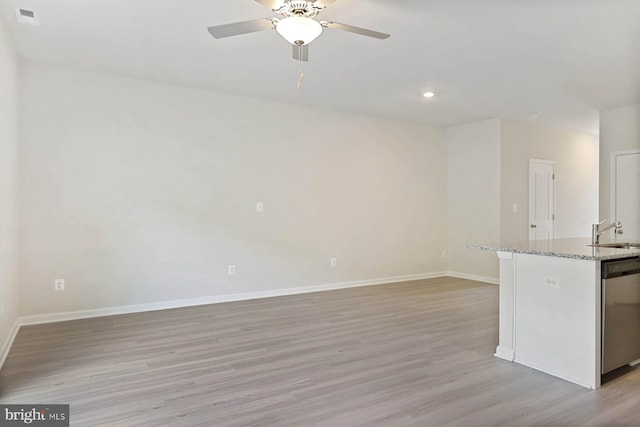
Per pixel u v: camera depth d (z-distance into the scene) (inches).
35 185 155.9
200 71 164.4
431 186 266.8
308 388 102.0
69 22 121.0
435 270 268.8
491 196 246.8
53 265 159.6
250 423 85.3
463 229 264.1
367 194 240.2
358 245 237.1
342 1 107.0
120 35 130.1
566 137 278.5
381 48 138.2
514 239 249.6
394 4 108.3
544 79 170.6
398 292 218.8
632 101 203.2
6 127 127.0
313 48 138.4
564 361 108.4
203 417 87.6
